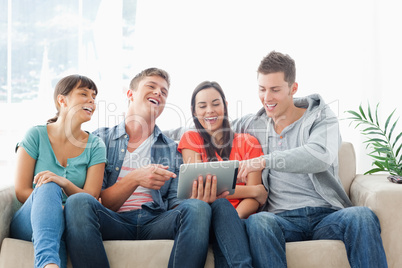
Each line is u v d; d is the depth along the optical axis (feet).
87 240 5.21
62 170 6.16
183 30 8.41
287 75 6.83
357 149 8.37
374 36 8.30
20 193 5.90
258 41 8.39
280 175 6.62
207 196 5.92
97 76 8.27
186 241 5.25
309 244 5.64
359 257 5.41
